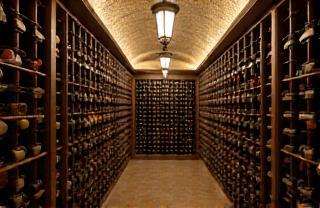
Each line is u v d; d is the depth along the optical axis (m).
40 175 2.28
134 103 8.31
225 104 4.81
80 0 2.63
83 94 3.30
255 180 3.35
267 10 2.85
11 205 1.81
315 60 2.03
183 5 4.52
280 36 2.63
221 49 4.77
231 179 4.42
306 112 2.10
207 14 4.53
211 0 4.02
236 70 4.07
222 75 5.06
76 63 3.11
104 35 3.84
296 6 2.38
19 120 1.86
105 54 4.58
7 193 1.84
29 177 2.12
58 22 2.73
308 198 2.11
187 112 8.36
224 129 4.84
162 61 5.66
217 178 5.53
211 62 6.14
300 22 2.46
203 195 4.82
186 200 4.56
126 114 7.15
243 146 3.72
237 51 4.02
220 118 5.16
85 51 3.41
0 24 1.87
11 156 1.80
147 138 8.33
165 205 4.32
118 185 5.45
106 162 4.58
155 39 6.51
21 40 2.15
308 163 2.11
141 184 5.51
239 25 3.40
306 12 2.38
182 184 5.52
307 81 2.15
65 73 2.72
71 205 2.91
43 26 2.31
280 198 2.60
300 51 2.43
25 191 2.10
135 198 4.65
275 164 2.62
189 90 8.37
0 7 1.58
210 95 6.32
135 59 7.86
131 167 7.11
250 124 3.39
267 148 3.02
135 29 5.52
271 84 2.79
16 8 1.86
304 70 2.10
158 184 5.52
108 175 4.73
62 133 2.69
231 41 4.20
